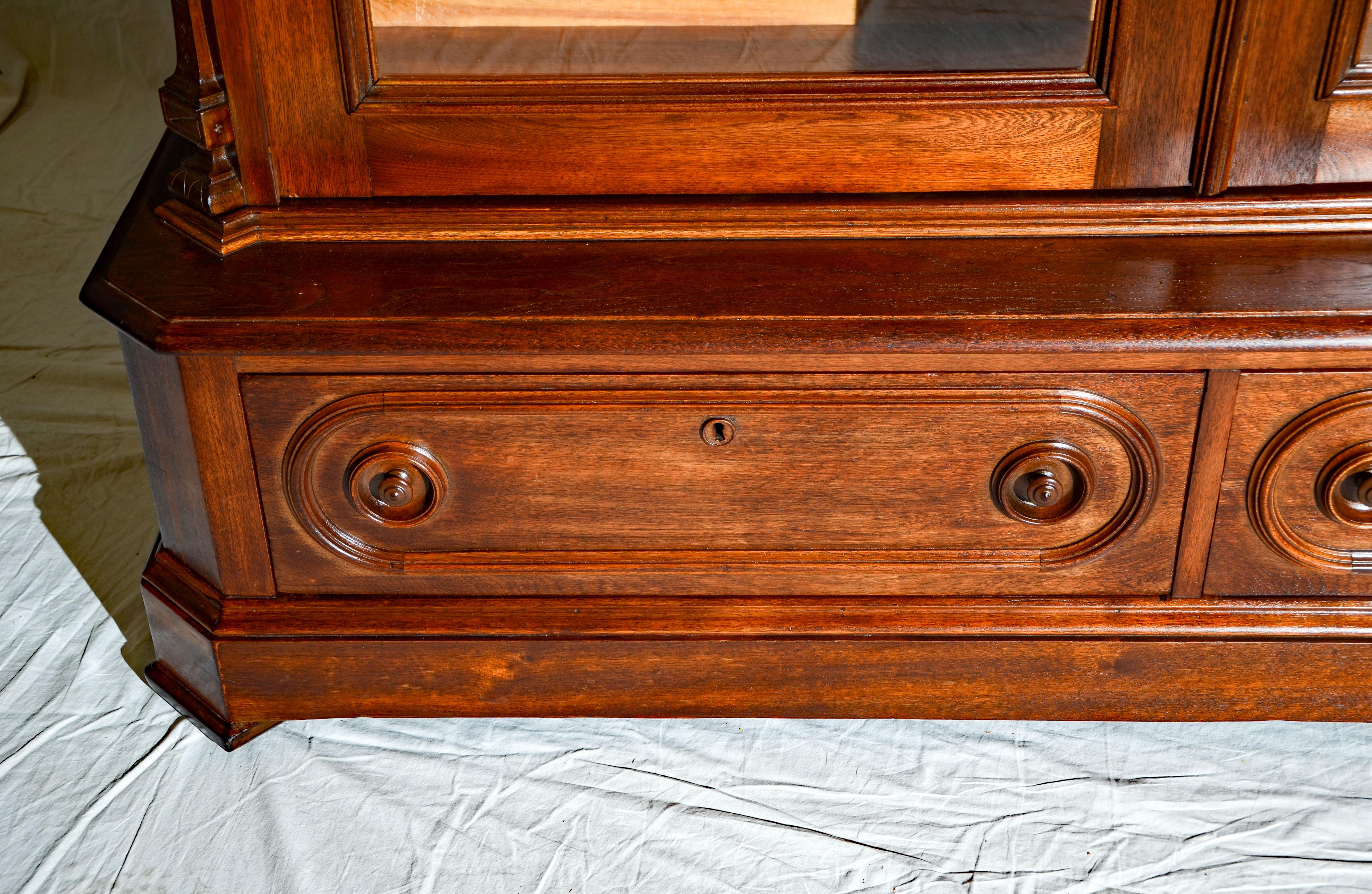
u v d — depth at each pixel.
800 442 1.09
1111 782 1.19
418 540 1.15
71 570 1.46
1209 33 1.05
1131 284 1.06
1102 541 1.13
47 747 1.24
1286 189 1.12
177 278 1.10
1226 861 1.11
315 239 1.15
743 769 1.22
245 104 1.10
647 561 1.16
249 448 1.10
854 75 1.09
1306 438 1.06
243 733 1.24
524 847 1.14
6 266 2.04
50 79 2.52
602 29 1.15
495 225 1.15
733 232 1.14
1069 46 1.10
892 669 1.19
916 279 1.08
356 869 1.12
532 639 1.18
